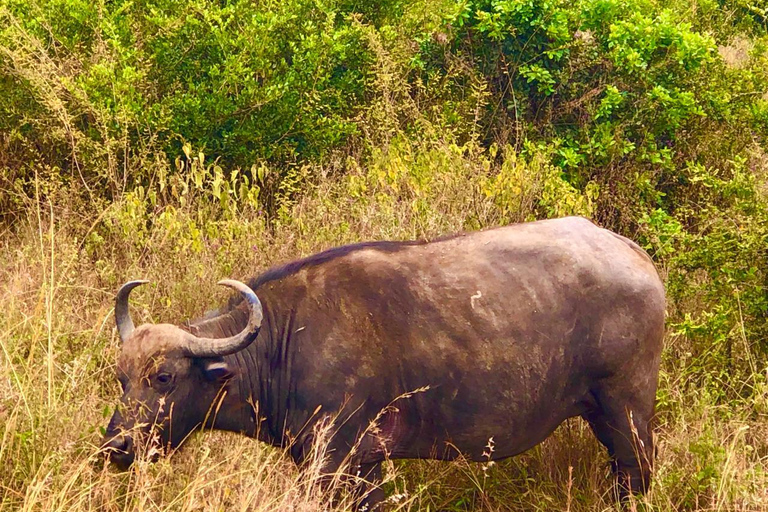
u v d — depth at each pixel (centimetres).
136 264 1252
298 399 942
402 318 936
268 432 980
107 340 1138
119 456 909
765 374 1191
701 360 1216
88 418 1029
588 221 1023
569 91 1593
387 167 1358
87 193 1485
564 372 963
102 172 1470
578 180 1507
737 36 1817
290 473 1007
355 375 928
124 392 920
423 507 1068
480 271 954
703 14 1744
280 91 1532
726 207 1505
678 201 1570
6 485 923
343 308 941
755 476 1014
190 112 1524
